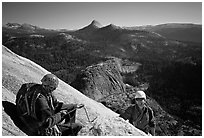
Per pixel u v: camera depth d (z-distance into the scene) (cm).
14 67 962
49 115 464
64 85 1301
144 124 703
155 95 8700
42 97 470
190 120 5591
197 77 11488
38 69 1280
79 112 788
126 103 2452
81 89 3158
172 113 6388
